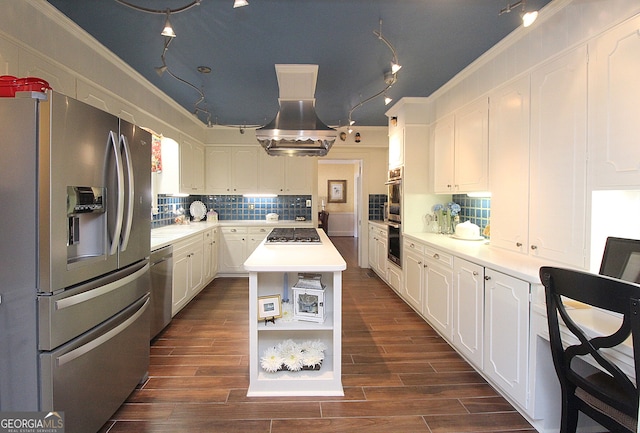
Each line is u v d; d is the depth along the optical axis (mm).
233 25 2332
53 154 1429
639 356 1105
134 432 1797
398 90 3736
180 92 3799
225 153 5527
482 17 2223
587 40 1853
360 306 3949
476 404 2062
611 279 1174
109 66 2770
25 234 1420
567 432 1458
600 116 1776
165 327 3242
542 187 2211
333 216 11148
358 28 2371
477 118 2992
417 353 2738
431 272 3178
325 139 3053
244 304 3977
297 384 2162
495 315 2146
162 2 2053
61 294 1489
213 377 2352
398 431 1823
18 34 1852
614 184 1698
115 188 1836
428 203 4082
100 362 1742
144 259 2264
